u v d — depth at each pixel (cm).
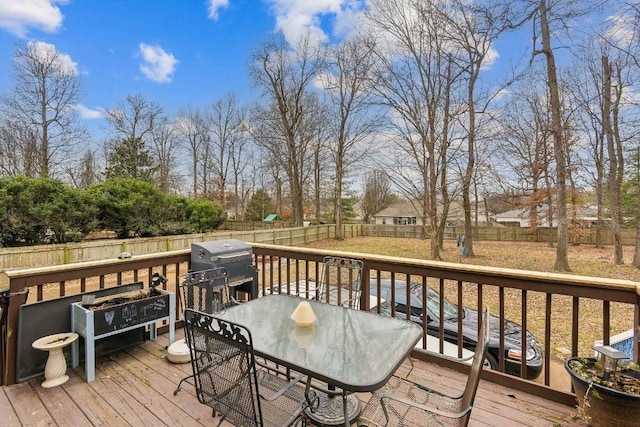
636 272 1022
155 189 1385
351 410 200
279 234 1648
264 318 210
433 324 404
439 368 259
